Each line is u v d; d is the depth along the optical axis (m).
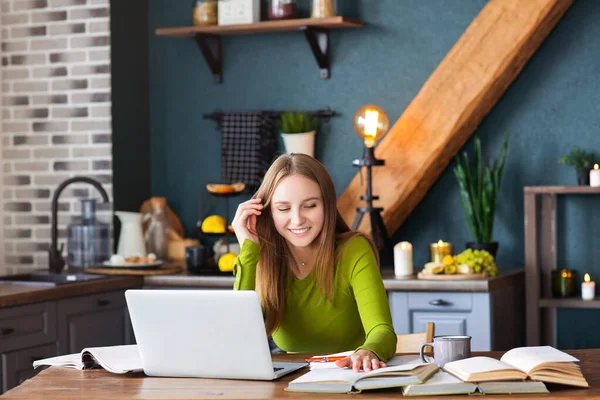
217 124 5.64
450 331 4.48
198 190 5.69
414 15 5.21
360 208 4.88
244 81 5.58
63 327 4.43
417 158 5.00
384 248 4.98
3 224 5.48
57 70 5.41
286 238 2.87
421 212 5.30
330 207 2.90
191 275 4.94
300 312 2.98
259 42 5.54
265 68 5.53
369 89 5.31
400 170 5.04
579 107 5.00
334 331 2.97
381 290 2.86
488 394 2.22
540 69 5.06
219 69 5.62
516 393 2.22
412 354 2.83
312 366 2.59
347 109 5.36
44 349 4.30
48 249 5.41
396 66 5.25
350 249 2.94
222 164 5.55
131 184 5.56
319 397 2.25
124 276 4.88
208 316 2.46
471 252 4.61
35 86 5.45
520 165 5.12
